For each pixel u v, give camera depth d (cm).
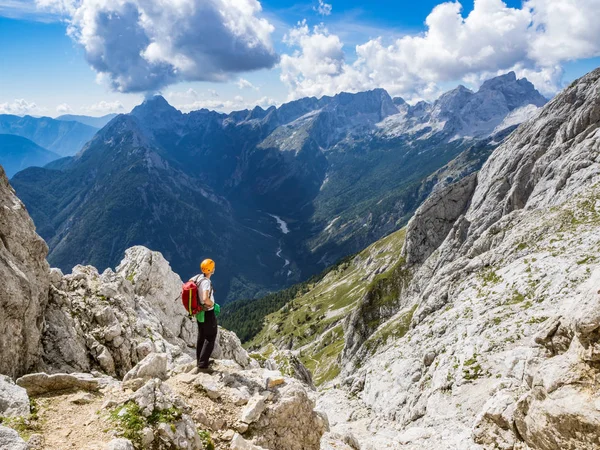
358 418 5881
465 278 8700
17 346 1580
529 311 5188
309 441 1444
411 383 5984
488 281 7438
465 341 5338
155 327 3481
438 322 7144
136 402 1170
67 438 1035
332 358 18012
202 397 1366
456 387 4456
